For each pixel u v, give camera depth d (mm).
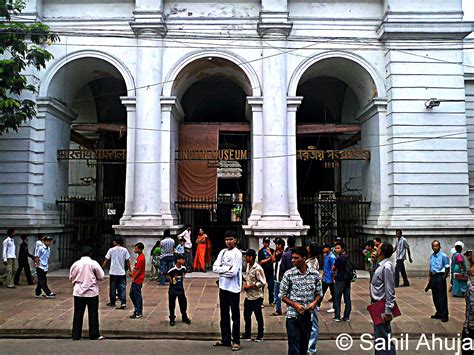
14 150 15938
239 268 7930
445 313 9555
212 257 20422
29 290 13078
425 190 15625
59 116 17500
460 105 15977
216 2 16703
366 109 17250
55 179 17094
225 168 22453
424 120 15891
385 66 16516
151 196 15508
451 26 15977
